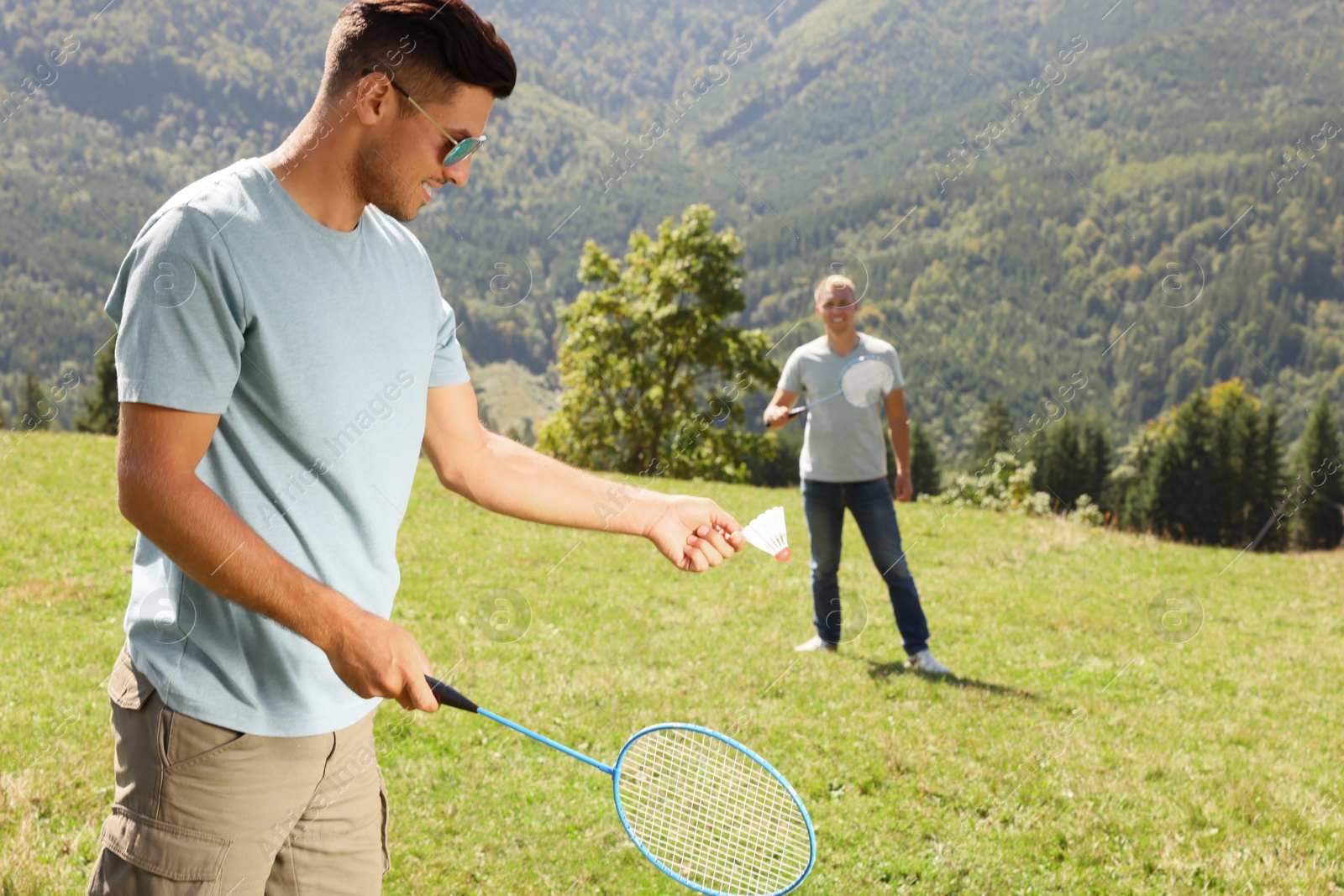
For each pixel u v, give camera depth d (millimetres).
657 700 6188
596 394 40344
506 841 4312
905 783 5156
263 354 1727
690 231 40031
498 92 1830
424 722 5512
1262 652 9016
